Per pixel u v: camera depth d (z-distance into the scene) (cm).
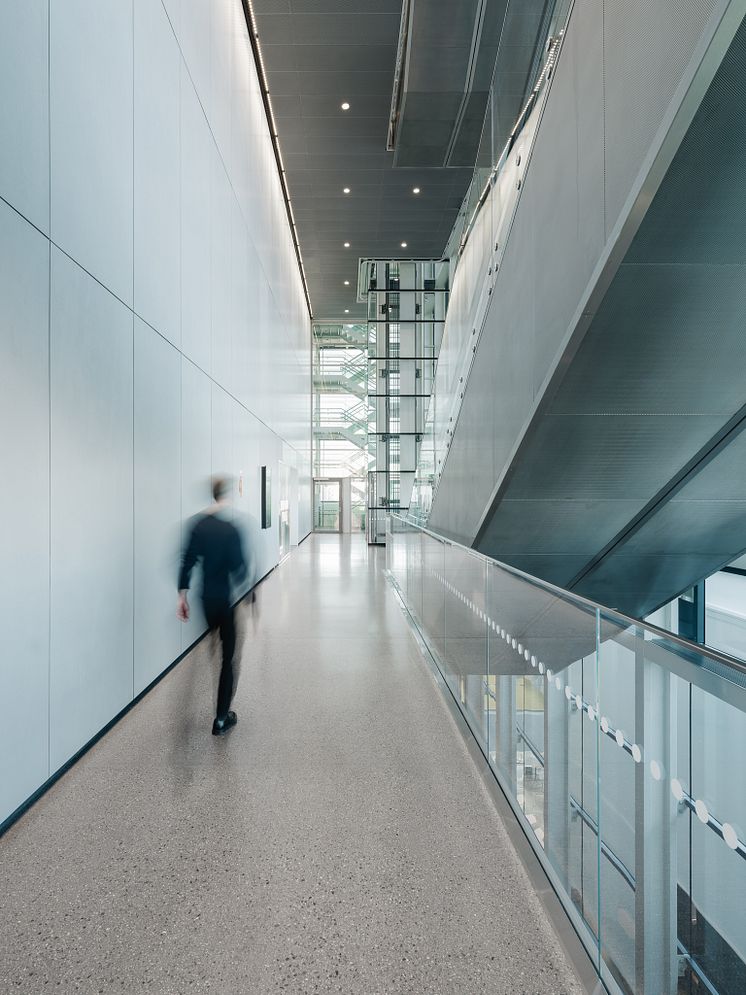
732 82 228
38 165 305
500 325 499
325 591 951
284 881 232
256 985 182
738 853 114
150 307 473
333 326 2588
